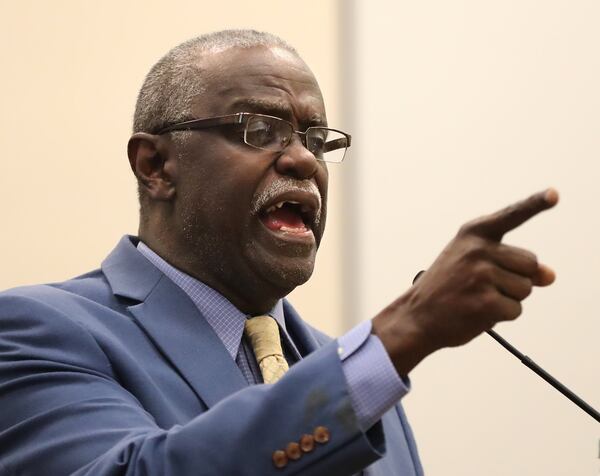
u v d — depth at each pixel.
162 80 5.86
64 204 8.58
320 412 3.78
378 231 9.34
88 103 8.74
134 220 8.76
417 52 9.60
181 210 5.64
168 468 3.90
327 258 9.21
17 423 4.76
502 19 9.76
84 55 8.77
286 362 5.47
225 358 5.17
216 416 3.96
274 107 5.59
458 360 9.33
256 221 5.49
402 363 3.81
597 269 9.60
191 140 5.62
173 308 5.35
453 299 3.70
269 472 3.79
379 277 9.29
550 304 9.50
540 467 9.31
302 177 5.52
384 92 9.49
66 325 5.02
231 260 5.53
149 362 5.08
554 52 9.79
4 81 8.54
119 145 8.79
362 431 3.73
